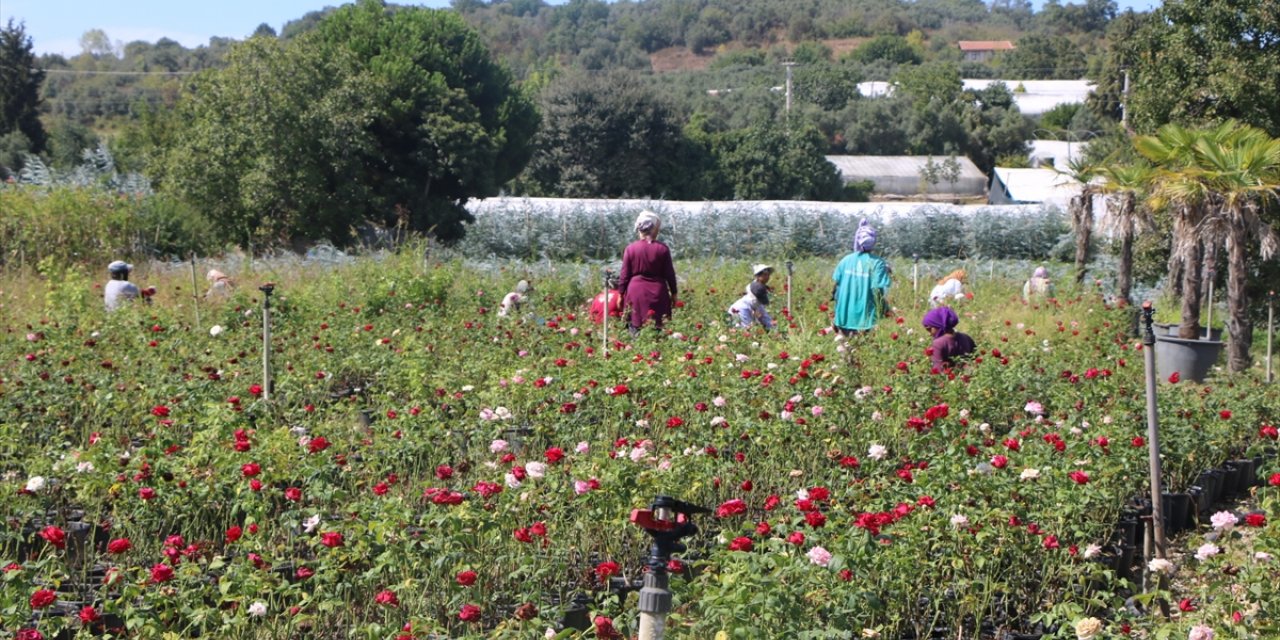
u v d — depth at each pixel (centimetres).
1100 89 5356
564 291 1728
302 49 3089
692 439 686
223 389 838
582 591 548
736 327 1073
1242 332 1291
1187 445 759
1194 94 1769
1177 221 1309
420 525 527
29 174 3058
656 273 1093
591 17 17712
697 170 6525
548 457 535
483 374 914
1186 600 452
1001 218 3747
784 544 459
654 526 378
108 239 2228
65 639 494
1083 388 876
